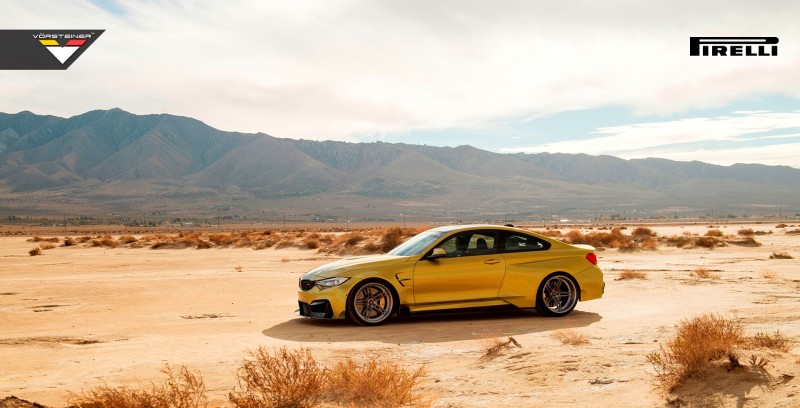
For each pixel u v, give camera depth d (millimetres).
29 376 7703
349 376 6496
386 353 8781
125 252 48562
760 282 17859
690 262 28500
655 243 38219
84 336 10898
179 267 30266
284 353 6473
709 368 5863
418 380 7109
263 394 5980
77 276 25062
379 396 6203
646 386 6188
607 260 31109
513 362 7691
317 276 11445
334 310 11109
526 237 12172
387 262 11430
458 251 11773
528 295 11836
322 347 9258
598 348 8352
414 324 11352
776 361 5867
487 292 11641
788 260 28500
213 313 13852
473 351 8805
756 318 10688
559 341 9281
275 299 16359
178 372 7734
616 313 12242
